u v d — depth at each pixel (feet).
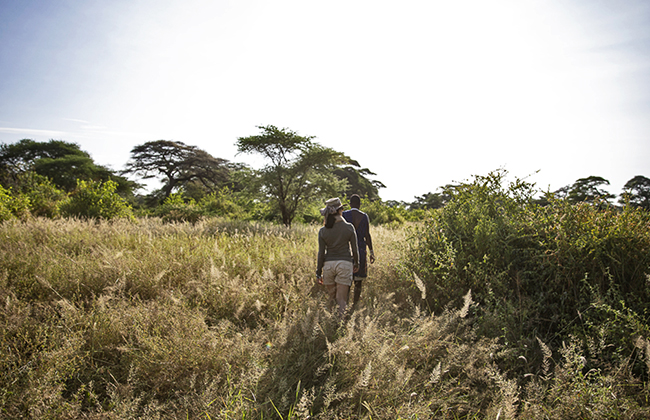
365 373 6.32
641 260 10.17
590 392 6.21
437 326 8.91
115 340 9.51
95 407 7.29
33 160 141.69
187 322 9.60
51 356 7.62
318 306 11.35
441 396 6.84
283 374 7.88
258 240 23.94
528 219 12.84
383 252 17.57
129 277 14.29
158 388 7.75
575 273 10.60
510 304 9.87
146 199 152.05
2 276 13.12
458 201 15.07
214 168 167.73
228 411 6.07
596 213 11.66
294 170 57.41
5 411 6.38
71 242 21.30
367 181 155.33
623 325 8.55
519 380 7.84
